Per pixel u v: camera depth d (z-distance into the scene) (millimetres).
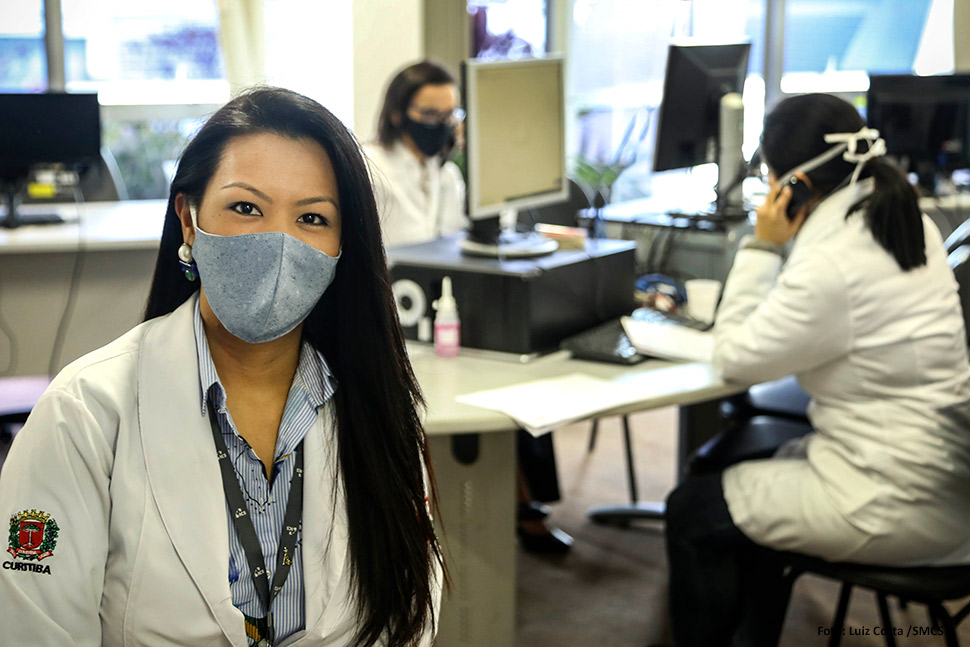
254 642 1049
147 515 992
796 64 5430
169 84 4426
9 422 3238
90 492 986
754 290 2020
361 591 1086
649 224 2781
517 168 2307
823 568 1844
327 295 1124
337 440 1104
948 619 1783
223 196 1001
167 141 4543
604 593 2643
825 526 1797
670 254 2762
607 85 5238
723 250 2646
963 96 4141
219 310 1009
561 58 2381
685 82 2818
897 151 4152
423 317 2279
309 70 3637
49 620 961
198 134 1033
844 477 1813
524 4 5102
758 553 1928
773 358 1878
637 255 2818
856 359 1835
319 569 1065
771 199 2025
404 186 3119
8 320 3258
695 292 2453
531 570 2777
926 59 5266
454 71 4652
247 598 1043
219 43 3910
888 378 1817
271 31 3695
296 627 1072
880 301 1805
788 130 1959
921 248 1819
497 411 1820
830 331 1826
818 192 1978
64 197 3738
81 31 4293
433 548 1177
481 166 2195
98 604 1006
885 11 5289
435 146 3143
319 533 1066
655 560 2840
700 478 2035
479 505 2041
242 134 1012
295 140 1019
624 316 2457
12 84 4293
